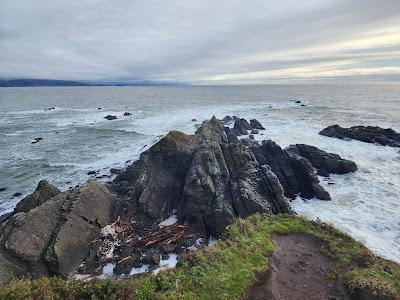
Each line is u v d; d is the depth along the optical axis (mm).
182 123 82188
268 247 16359
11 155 53969
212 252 15523
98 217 28625
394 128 67062
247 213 29000
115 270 23469
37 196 29891
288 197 35344
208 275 13711
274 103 129125
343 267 15148
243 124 68000
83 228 26625
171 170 36531
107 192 31828
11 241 22922
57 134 71125
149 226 29469
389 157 46594
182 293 12570
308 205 33250
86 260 24797
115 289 12289
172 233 27750
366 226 28156
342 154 48250
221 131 53531
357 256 15938
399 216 29531
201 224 28578
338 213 30953
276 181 32406
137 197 32469
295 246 17047
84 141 63781
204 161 34594
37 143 62562
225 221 27500
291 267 15180
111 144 60688
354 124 72500
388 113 88688
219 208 28641
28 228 24281
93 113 110250
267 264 15062
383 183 37375
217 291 12812
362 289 13055
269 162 39875
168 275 13789
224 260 14828
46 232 24844
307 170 36844
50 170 45938
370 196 34188
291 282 14141
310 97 153875
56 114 108562
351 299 13109
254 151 42312
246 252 15625
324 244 17125
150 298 12258
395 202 32500
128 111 113812
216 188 31312
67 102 160250
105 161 49625
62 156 52969
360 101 123750
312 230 18594
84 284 12695
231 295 12695
